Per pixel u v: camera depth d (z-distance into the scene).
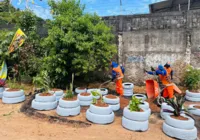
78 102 4.85
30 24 9.00
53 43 6.66
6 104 5.66
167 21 7.38
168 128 3.72
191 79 6.78
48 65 7.04
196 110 4.89
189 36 7.09
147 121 4.00
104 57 7.29
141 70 7.92
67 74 7.26
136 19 7.85
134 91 7.32
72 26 6.57
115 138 3.52
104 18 8.42
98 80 8.55
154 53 7.65
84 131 3.83
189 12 7.05
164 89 5.61
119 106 5.42
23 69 8.38
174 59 7.38
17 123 4.22
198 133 3.88
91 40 6.96
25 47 8.23
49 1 7.41
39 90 6.55
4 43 8.33
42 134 3.65
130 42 8.02
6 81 8.04
